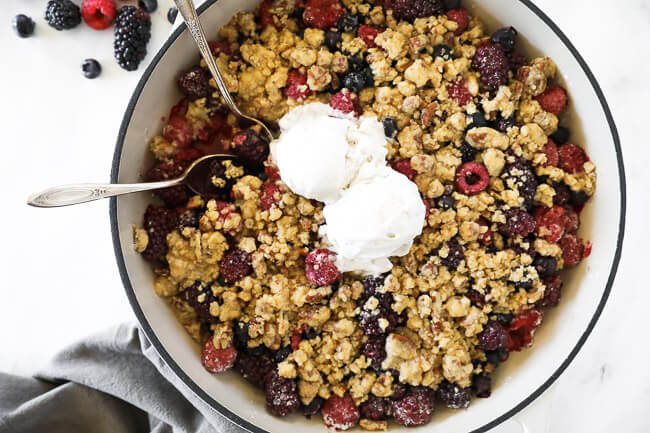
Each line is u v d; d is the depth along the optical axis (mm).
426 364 499
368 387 504
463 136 510
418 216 487
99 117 577
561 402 581
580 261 517
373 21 514
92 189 450
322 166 485
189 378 481
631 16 567
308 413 505
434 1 504
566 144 517
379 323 496
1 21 578
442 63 507
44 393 560
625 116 574
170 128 500
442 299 504
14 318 574
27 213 575
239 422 484
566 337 507
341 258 497
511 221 501
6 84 576
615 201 498
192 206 501
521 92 507
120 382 550
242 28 509
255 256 496
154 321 480
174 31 473
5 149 573
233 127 512
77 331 576
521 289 509
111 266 576
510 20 508
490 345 504
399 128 512
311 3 507
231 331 497
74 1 584
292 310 502
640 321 576
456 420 509
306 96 506
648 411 573
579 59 495
